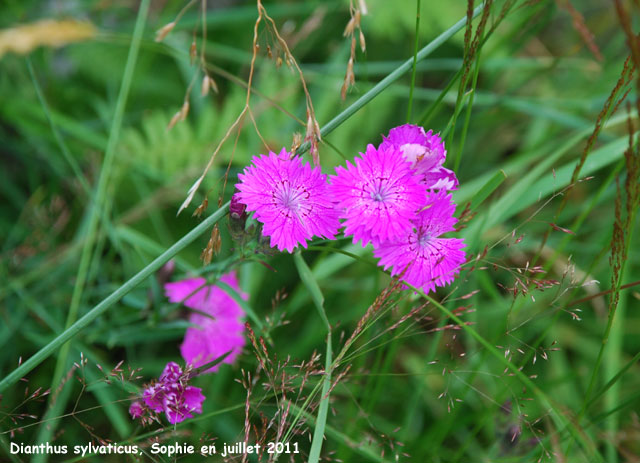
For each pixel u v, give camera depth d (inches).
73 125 16.0
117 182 16.4
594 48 12.5
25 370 11.3
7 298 15.1
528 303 15.6
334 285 15.7
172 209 16.7
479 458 13.2
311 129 11.0
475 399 14.5
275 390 11.7
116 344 14.4
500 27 16.7
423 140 11.1
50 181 16.8
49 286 15.1
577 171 11.9
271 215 11.0
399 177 11.0
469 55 11.4
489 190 11.9
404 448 13.4
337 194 10.9
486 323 15.5
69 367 13.8
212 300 13.2
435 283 11.3
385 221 10.9
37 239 15.3
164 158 16.3
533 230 16.3
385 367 12.9
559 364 15.2
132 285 11.2
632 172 11.0
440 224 11.1
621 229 11.2
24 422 14.1
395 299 11.8
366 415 12.5
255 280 15.1
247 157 16.5
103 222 14.4
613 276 11.5
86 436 14.2
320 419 11.3
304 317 15.9
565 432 12.5
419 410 15.0
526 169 16.8
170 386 11.5
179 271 14.3
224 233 15.4
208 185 16.2
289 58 11.0
